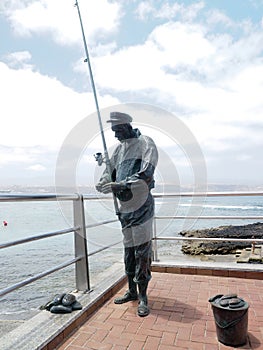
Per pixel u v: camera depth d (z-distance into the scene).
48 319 2.15
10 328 2.54
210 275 3.46
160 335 2.08
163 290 3.00
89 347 1.94
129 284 2.71
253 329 2.14
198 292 2.93
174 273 3.57
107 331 2.15
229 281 3.25
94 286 2.84
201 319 2.32
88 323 2.29
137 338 2.04
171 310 2.51
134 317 2.38
